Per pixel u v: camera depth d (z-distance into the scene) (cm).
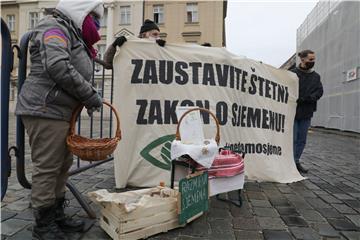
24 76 263
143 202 255
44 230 240
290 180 466
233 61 422
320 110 1980
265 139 457
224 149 346
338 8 1664
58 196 262
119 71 378
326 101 1853
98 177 439
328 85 1812
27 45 264
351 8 1498
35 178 237
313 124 2128
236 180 330
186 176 284
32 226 268
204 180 296
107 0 3278
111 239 251
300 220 308
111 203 248
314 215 324
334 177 511
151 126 383
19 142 273
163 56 390
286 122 504
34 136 233
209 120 397
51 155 235
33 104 228
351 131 1447
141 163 381
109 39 3294
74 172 356
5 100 239
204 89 400
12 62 243
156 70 387
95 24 262
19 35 3662
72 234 257
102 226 265
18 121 271
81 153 230
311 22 2270
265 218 310
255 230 280
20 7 3631
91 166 403
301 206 350
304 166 609
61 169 260
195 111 323
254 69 453
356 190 426
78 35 246
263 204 352
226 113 410
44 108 228
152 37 470
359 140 1206
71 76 222
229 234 270
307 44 2369
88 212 290
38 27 232
